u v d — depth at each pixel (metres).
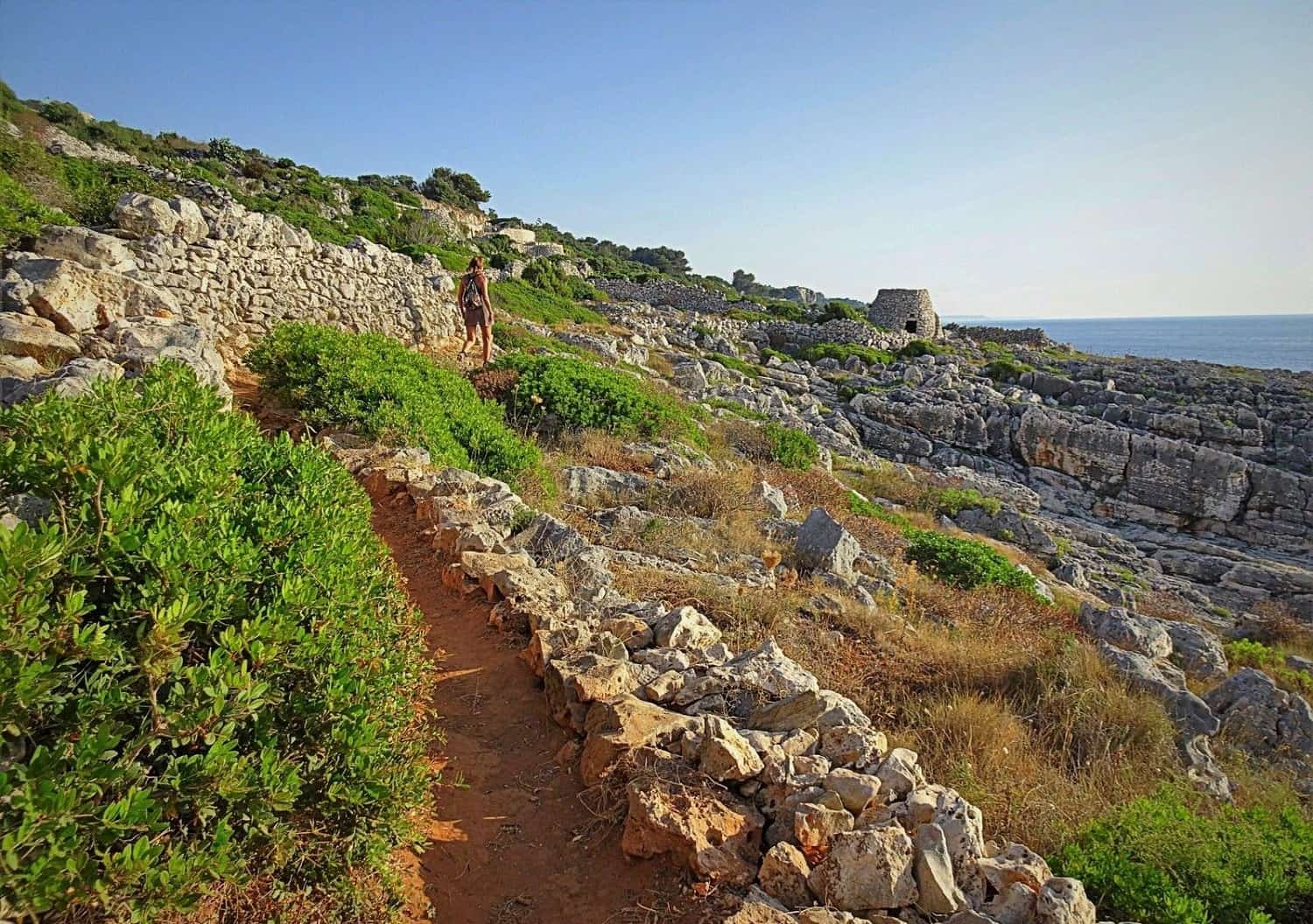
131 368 7.92
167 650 2.61
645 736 4.15
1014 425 36.75
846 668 7.24
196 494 3.53
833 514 15.64
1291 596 23.92
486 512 7.75
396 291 18.45
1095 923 3.37
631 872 3.50
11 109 29.39
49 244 9.55
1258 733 8.66
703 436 19.95
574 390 16.42
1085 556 24.77
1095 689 7.65
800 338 52.19
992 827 5.05
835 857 3.36
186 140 48.72
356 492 5.70
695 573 8.79
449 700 4.93
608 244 108.00
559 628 5.25
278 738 3.02
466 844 3.66
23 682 2.23
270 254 14.23
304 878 2.96
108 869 2.20
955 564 13.60
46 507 3.44
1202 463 32.66
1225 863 4.60
